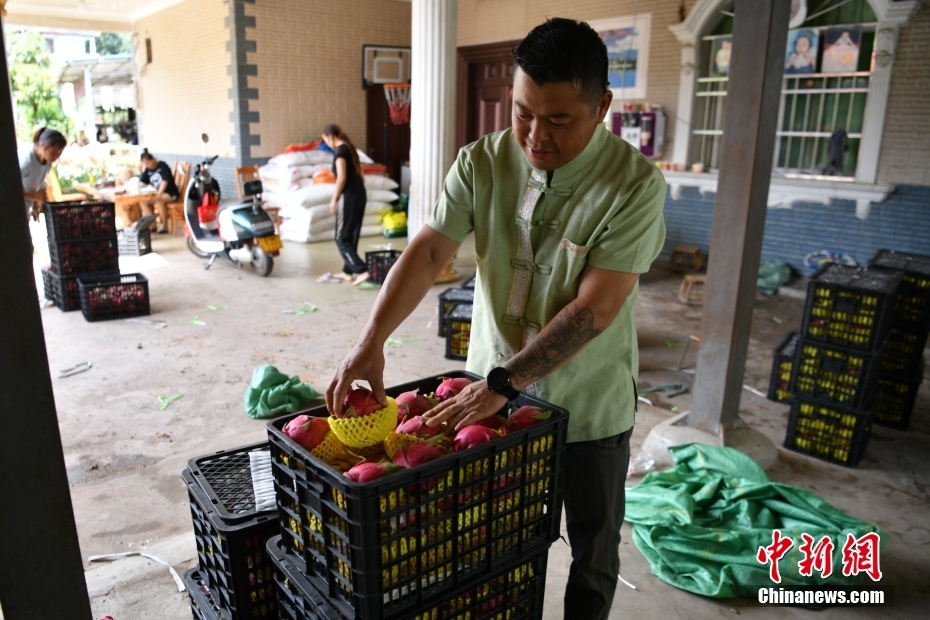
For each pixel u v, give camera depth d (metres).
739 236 3.04
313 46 9.75
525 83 1.33
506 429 1.37
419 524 1.18
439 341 4.98
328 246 8.59
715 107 7.43
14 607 1.09
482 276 1.70
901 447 3.51
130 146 13.92
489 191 1.61
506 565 1.35
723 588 2.30
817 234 6.85
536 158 1.43
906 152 6.21
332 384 1.38
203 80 10.02
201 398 3.89
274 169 9.05
